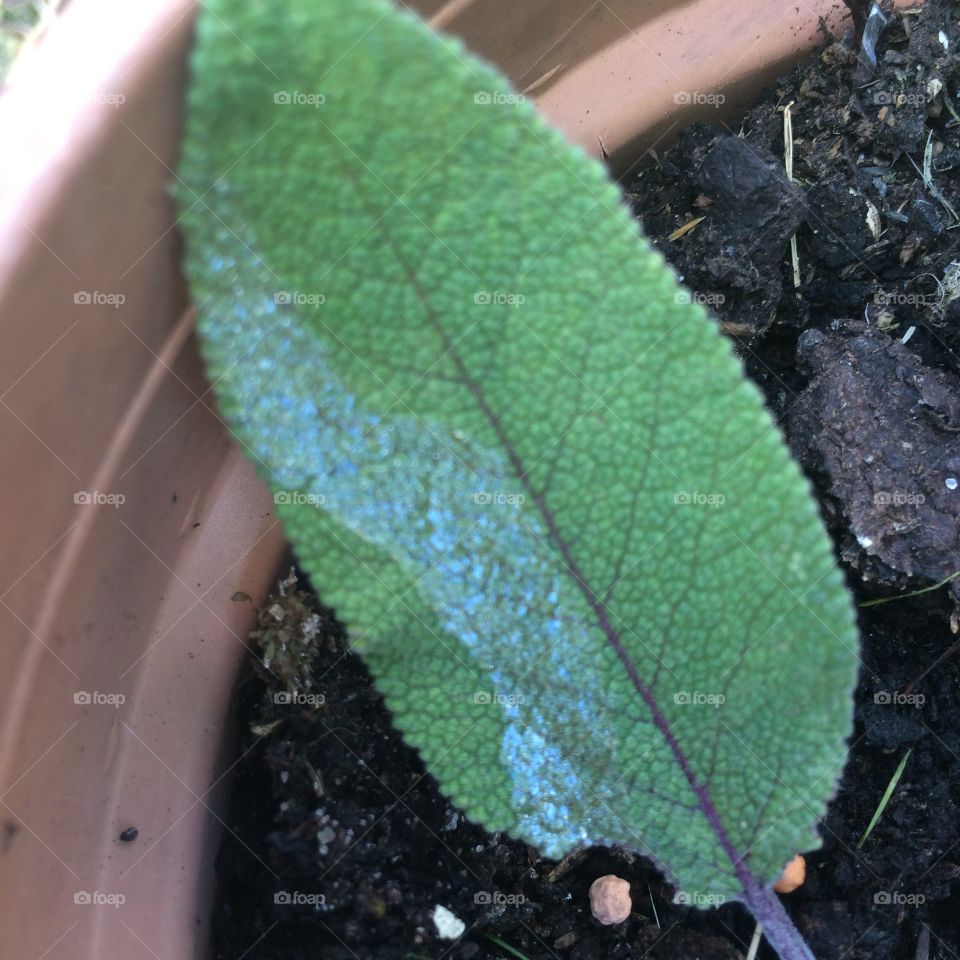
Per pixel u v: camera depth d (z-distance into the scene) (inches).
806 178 3.7
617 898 3.0
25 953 2.6
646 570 2.5
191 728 3.1
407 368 2.3
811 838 2.8
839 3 3.7
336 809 3.0
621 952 3.1
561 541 2.5
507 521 2.5
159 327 2.7
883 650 3.4
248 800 3.1
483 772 2.7
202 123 2.0
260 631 3.1
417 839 3.0
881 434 3.3
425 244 2.2
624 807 2.8
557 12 3.4
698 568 2.5
